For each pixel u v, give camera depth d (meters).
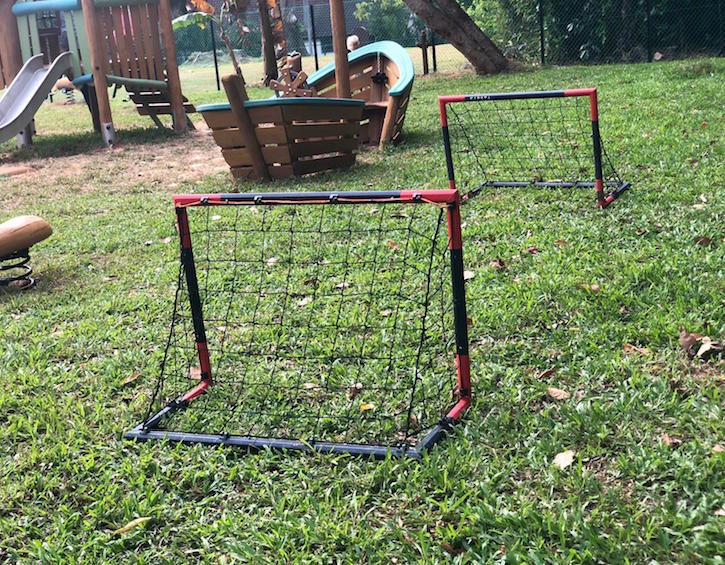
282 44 20.36
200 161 12.15
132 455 3.60
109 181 11.00
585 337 4.25
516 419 3.50
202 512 3.14
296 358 4.42
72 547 2.96
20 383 4.54
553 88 15.48
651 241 5.66
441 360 4.23
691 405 3.42
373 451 3.35
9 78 14.68
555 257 5.57
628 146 9.02
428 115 13.84
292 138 9.66
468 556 2.68
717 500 2.77
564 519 2.78
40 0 14.46
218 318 5.20
